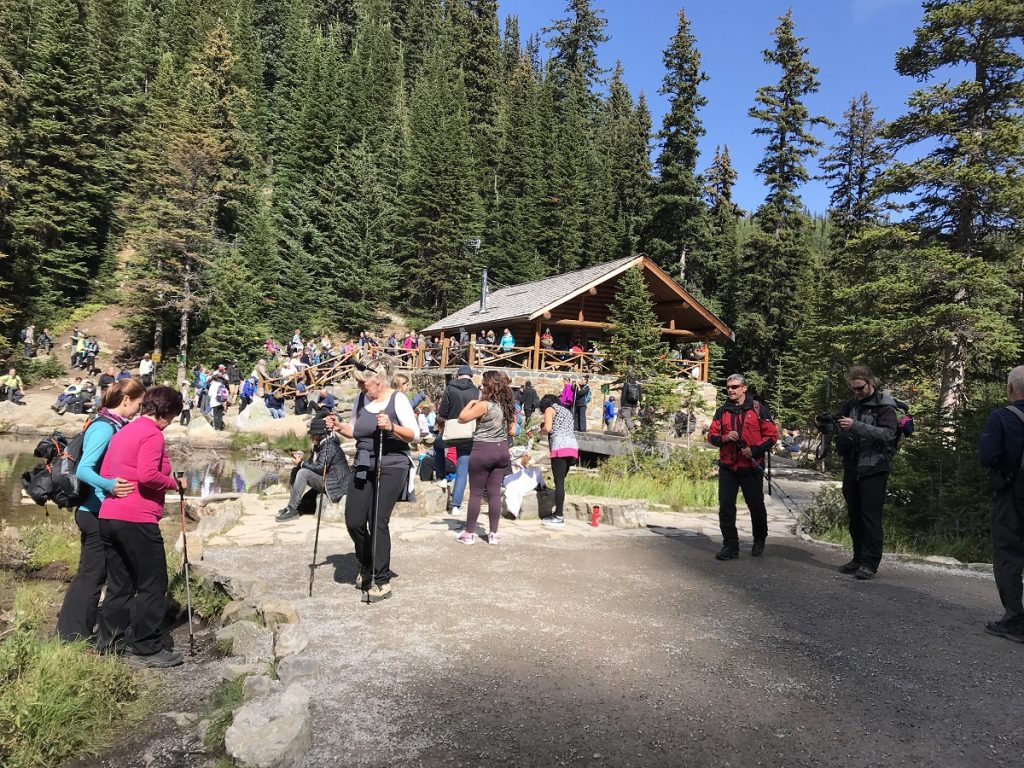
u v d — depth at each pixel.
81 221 38.19
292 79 63.94
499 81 80.12
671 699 3.34
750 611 4.91
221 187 39.22
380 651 3.87
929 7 16.77
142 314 35.75
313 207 46.16
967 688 3.59
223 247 38.84
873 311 16.84
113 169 43.41
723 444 6.90
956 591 5.75
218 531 7.32
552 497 9.12
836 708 3.29
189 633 4.43
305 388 25.86
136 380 4.39
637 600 5.10
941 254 14.87
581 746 2.84
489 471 6.89
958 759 2.82
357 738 2.88
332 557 6.18
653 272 24.66
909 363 16.95
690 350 37.44
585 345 27.05
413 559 6.14
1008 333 14.59
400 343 36.03
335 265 45.09
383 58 77.12
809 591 5.55
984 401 9.38
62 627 4.24
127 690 3.49
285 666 3.51
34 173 36.59
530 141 59.50
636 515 8.66
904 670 3.83
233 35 61.34
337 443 8.10
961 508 8.37
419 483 9.85
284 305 42.22
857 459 6.14
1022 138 14.82
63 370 32.19
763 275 36.44
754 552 6.97
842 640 4.32
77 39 39.72
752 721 3.12
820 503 9.03
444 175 47.62
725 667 3.78
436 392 25.44
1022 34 15.80
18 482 12.93
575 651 3.96
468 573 5.70
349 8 93.00
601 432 18.70
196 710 3.38
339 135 52.31
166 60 51.94
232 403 27.50
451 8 96.31
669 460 13.80
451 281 47.53
